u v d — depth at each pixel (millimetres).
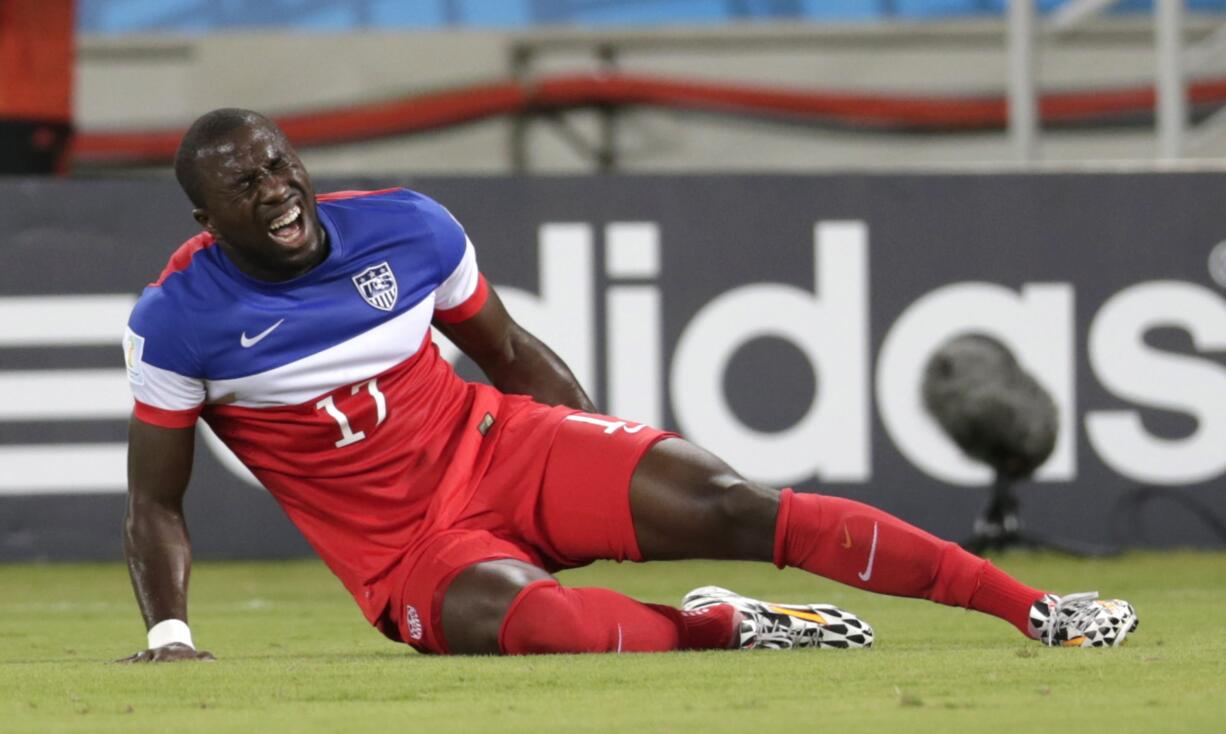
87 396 24719
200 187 10312
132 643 14469
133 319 10820
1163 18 32000
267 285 10797
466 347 12164
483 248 24797
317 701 8602
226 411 11211
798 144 45219
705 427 24953
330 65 44938
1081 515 24984
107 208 24672
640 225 24938
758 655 10430
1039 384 25016
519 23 45469
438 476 11234
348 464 11148
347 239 11000
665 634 10773
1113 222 25047
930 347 24984
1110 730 7227
